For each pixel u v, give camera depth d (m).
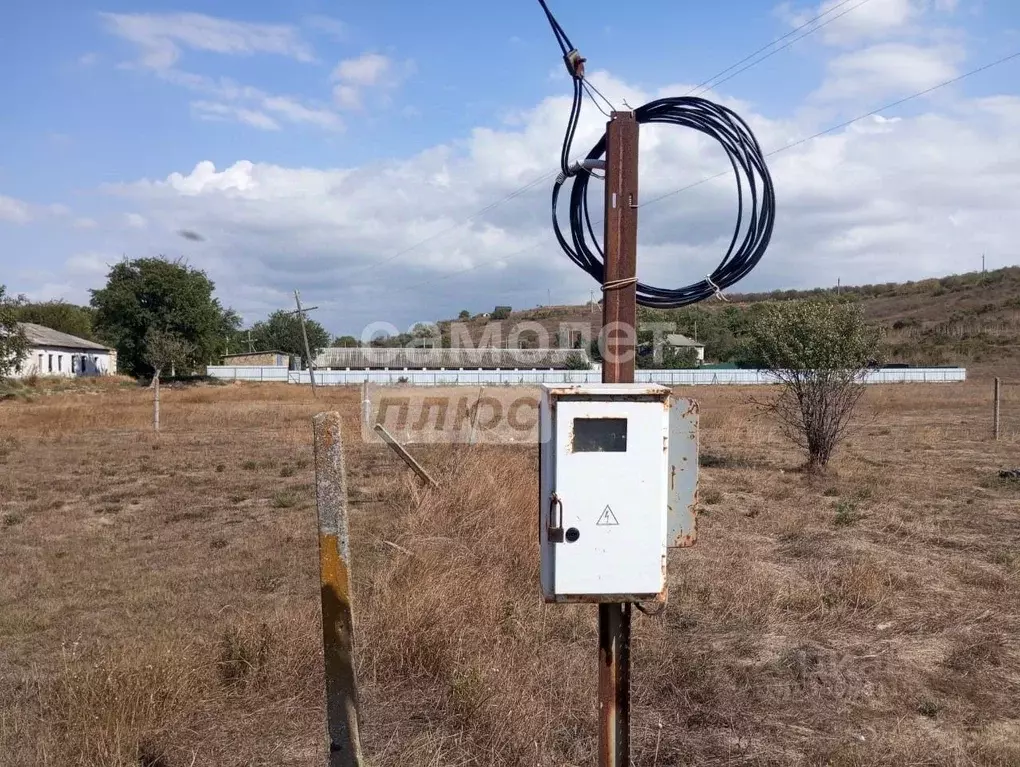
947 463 14.80
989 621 6.02
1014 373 54.69
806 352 13.28
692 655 5.23
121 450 17.89
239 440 19.86
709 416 23.19
